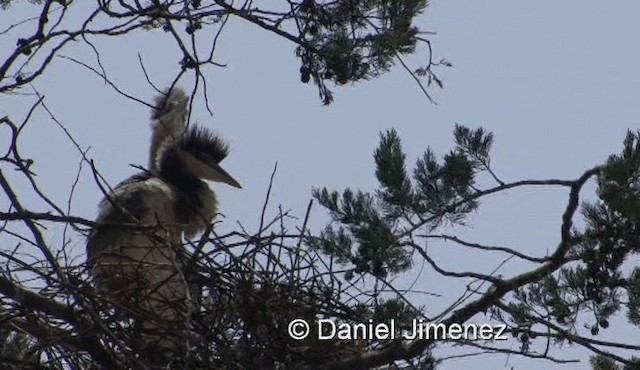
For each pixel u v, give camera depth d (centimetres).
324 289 1418
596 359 1543
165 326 1312
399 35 1402
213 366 1339
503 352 1397
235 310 1377
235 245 1405
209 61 1346
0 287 1280
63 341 1306
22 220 1259
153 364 1309
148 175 1752
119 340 1264
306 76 1408
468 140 1542
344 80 1407
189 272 1392
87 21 1333
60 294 1338
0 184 1255
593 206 1500
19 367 1322
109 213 1636
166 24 1350
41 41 1330
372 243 1453
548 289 1512
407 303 1420
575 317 1508
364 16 1412
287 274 1398
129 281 1366
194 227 1781
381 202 1529
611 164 1478
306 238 1452
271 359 1379
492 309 1481
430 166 1535
